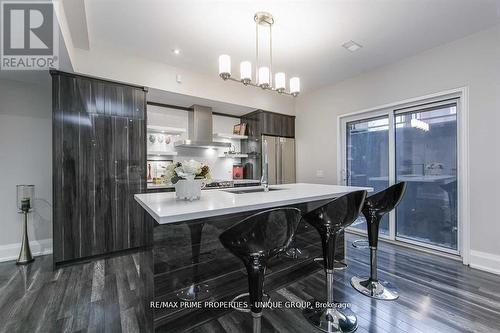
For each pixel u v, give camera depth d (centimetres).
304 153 489
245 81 235
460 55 279
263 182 252
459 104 286
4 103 297
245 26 259
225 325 168
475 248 265
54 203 271
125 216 314
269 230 123
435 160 311
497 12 233
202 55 325
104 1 219
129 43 294
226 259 185
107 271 257
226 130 506
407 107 335
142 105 330
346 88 408
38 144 314
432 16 240
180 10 232
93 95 296
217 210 137
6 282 232
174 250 161
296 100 507
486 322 167
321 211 164
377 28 261
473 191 268
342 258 277
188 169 171
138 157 326
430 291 210
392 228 349
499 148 250
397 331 160
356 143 405
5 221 295
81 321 172
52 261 286
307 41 288
